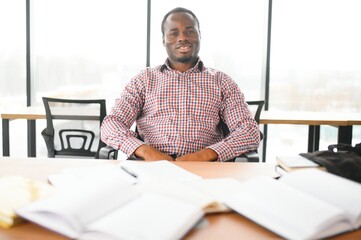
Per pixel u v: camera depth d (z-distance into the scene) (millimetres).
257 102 2498
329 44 3834
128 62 3889
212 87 1755
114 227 607
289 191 748
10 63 3801
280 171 1049
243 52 3887
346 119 2811
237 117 1716
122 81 3908
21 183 847
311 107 3928
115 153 1616
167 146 1692
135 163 1078
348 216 671
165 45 1867
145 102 1770
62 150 2566
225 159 1537
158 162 1115
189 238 655
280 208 699
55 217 669
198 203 755
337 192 747
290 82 3910
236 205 761
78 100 2455
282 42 3861
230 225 712
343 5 3777
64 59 3846
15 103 3859
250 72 3920
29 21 3752
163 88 1734
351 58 3832
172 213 667
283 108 3947
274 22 3840
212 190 857
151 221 631
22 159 1200
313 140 3025
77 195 702
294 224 650
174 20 1806
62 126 2523
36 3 3754
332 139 3590
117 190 746
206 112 1727
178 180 944
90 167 1073
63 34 3811
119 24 3834
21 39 3777
